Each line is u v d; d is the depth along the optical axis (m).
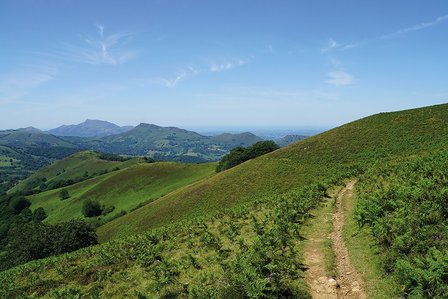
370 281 13.30
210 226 31.38
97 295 18.41
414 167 30.88
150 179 116.56
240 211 33.69
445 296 10.06
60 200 132.75
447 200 16.94
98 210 104.44
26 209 130.00
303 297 13.16
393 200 20.73
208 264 19.31
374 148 58.66
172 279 18.22
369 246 16.33
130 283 19.91
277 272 15.10
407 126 63.44
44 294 22.95
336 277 14.50
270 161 68.75
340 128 76.69
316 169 56.72
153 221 62.19
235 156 101.12
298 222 24.03
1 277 35.47
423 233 14.21
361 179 36.22
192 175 112.19
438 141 50.84
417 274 11.12
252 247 19.17
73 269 27.62
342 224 21.89
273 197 40.00
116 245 34.31
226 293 13.39
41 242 52.25
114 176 125.56
